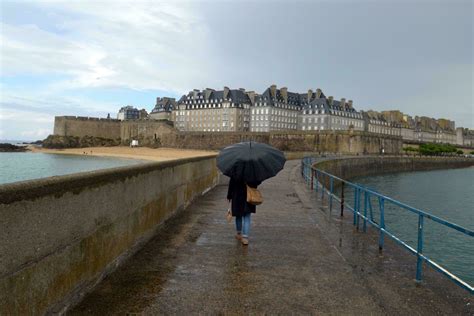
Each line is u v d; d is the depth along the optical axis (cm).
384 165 6788
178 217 890
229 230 790
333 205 1165
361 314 423
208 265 570
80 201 415
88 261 438
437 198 3372
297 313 421
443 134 17450
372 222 729
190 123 11581
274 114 10188
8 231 299
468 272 1242
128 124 10925
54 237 364
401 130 14625
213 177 1497
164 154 8156
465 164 9738
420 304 451
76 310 402
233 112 10469
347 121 11000
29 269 325
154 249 632
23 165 5425
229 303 441
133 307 419
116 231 522
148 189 664
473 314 428
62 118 10525
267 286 496
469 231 395
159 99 13712
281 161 679
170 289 473
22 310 316
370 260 616
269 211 1034
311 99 11012
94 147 10438
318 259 616
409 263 605
